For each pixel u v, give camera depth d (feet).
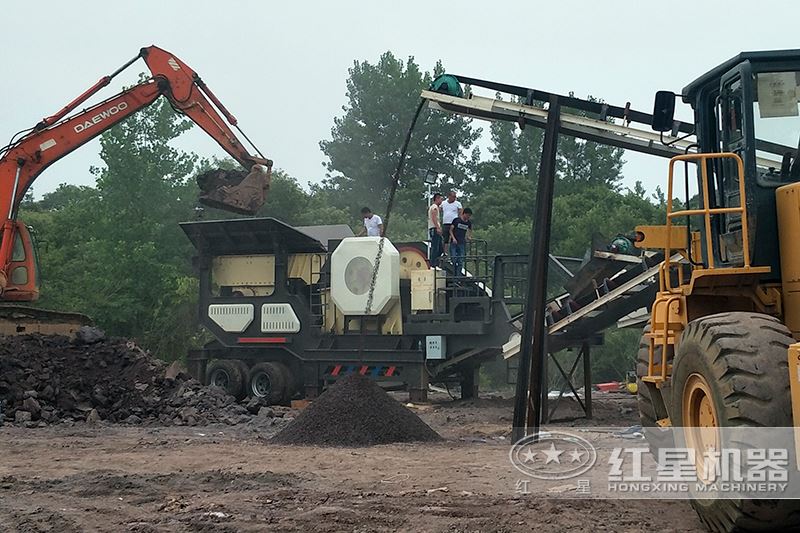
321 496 28.81
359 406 46.01
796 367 19.43
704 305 25.23
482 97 49.96
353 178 229.45
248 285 82.74
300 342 79.05
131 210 124.16
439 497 28.43
